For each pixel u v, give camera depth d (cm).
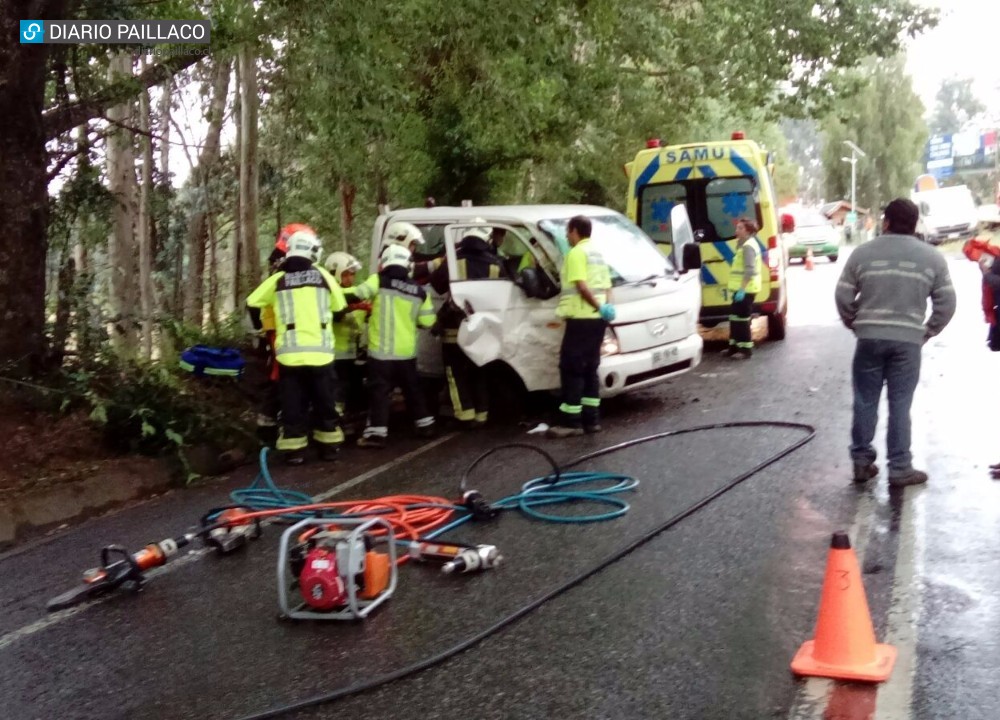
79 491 768
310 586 496
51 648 494
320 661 457
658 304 971
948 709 376
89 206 1120
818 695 393
